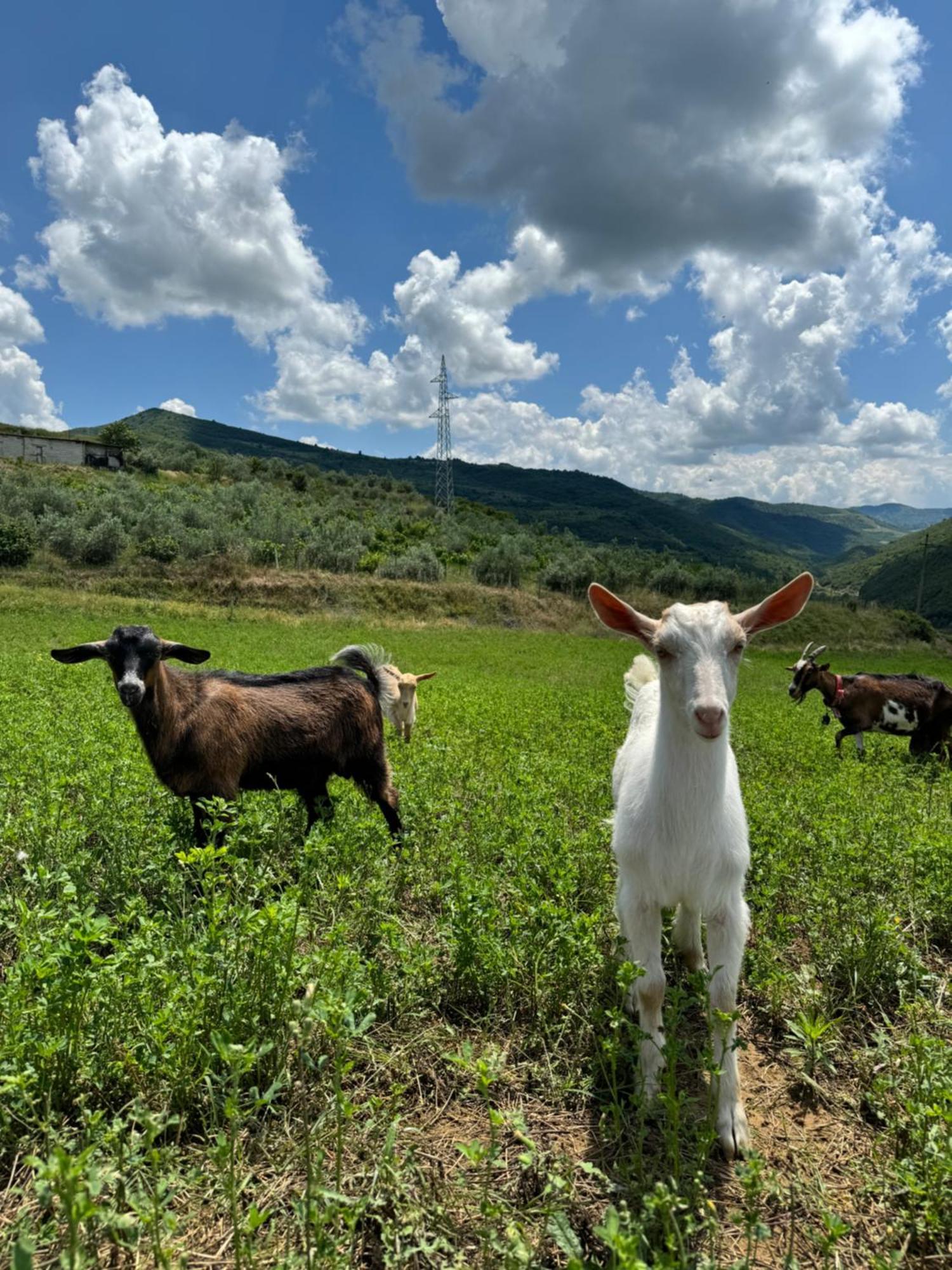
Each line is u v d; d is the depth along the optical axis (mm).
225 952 3574
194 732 5734
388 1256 2484
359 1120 3236
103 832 5574
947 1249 2736
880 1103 3426
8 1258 2482
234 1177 2553
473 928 4172
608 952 4359
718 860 3465
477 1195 2889
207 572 42719
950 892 5148
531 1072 3652
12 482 58594
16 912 4355
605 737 11305
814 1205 2957
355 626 38156
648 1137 3256
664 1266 2186
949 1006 4453
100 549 43062
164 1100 3125
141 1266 2514
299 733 6301
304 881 4988
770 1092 3684
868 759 11906
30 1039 2959
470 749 10125
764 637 49906
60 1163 2062
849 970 4504
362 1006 3477
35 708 10734
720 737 3404
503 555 60594
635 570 76875
